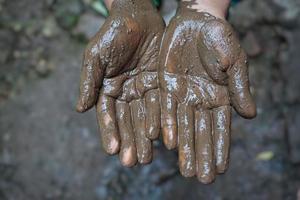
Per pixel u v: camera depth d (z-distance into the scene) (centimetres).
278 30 106
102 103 63
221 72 61
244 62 61
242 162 96
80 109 62
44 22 113
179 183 95
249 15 107
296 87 102
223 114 61
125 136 62
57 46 112
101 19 112
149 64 64
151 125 62
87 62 62
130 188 96
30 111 106
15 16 114
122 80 63
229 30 62
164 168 96
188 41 63
